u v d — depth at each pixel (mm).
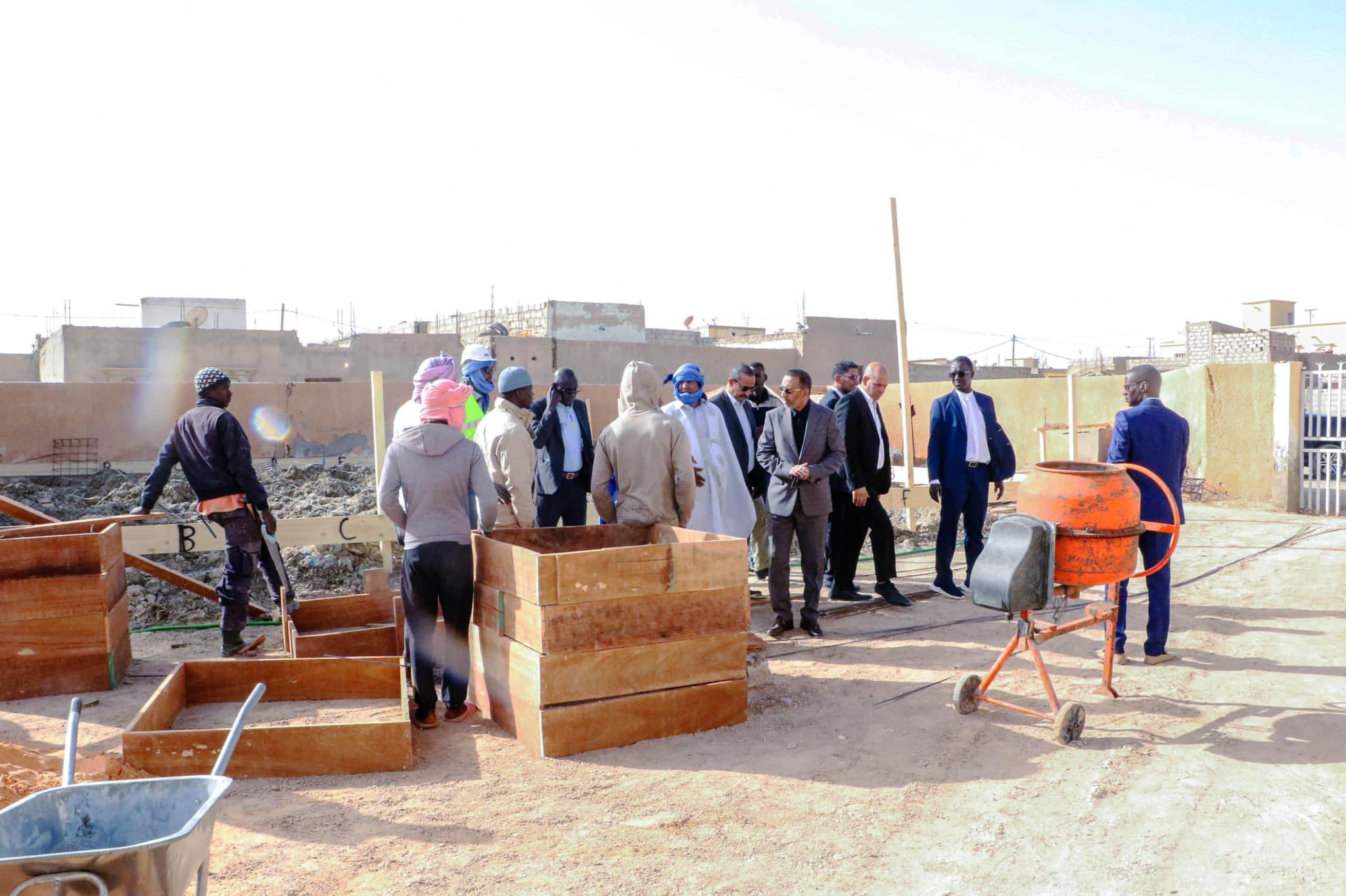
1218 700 5496
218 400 6512
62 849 2521
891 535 8133
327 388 25094
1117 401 19062
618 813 4059
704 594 5105
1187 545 11031
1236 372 15125
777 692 5797
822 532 7133
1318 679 5836
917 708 5453
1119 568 5113
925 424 22578
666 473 6090
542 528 5973
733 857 3652
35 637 5672
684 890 3393
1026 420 20422
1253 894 3332
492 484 5285
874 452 7930
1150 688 5746
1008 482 13664
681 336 48000
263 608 7820
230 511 6332
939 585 8625
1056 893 3361
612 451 6129
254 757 4453
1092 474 5102
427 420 5156
